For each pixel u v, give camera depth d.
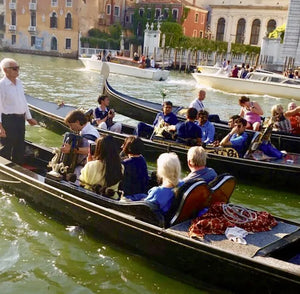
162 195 3.81
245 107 8.45
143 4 46.50
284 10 45.66
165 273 3.85
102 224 4.22
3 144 5.66
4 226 4.61
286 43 32.00
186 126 6.76
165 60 38.16
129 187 4.33
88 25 45.09
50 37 45.53
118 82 21.86
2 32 47.84
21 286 3.64
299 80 19.38
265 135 6.84
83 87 17.78
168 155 3.86
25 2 45.88
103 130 7.42
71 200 4.46
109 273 3.89
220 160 6.62
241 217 3.81
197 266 3.59
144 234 3.87
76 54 44.44
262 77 20.39
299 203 6.18
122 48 42.19
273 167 6.33
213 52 38.59
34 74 22.39
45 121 8.90
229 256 3.37
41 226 4.64
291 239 3.63
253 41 48.41
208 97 18.50
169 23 39.69
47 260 4.04
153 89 20.11
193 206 3.82
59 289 3.63
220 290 3.54
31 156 6.08
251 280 3.32
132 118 10.29
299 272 3.13
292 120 8.33
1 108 5.46
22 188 5.04
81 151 4.75
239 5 48.03
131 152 4.37
